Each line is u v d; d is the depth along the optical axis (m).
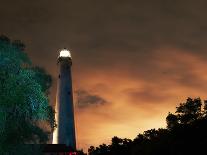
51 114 39.47
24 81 33.88
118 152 139.75
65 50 134.50
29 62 35.66
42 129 36.62
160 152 80.56
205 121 75.62
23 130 34.38
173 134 77.88
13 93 31.92
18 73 33.88
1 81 31.86
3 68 32.84
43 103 35.19
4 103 31.39
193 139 74.12
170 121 86.81
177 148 75.50
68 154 117.06
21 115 34.19
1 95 31.50
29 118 35.09
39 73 39.25
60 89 130.12
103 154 148.62
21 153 34.59
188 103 83.81
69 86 130.12
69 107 127.31
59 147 117.88
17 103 32.34
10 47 34.22
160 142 81.62
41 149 36.78
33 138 35.69
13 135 33.41
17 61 33.84
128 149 138.00
